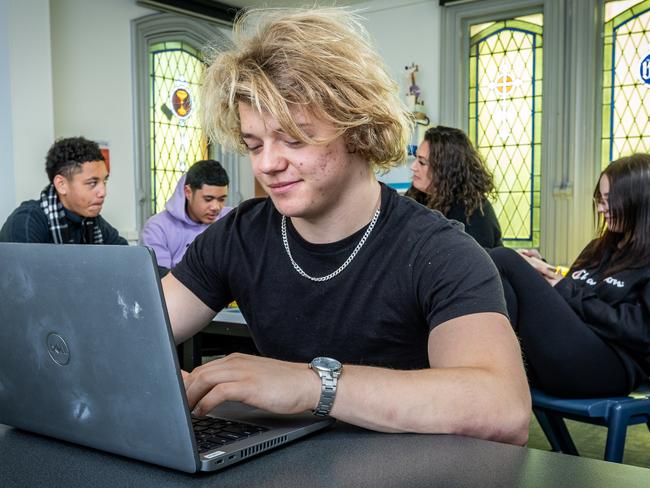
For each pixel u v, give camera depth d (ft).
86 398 2.55
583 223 16.67
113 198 17.53
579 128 16.42
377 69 3.45
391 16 18.94
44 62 14.85
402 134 3.66
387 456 2.51
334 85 3.24
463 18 18.01
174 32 18.67
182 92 19.31
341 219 3.68
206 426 2.80
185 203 12.05
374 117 3.37
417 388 2.82
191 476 2.33
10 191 14.52
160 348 2.26
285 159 3.26
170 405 2.29
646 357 6.66
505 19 17.56
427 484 2.19
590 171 16.48
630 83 16.02
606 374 6.54
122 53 17.61
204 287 4.27
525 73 17.37
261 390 2.70
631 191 6.99
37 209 9.86
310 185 3.33
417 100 18.39
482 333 3.16
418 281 3.59
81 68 16.67
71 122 16.53
